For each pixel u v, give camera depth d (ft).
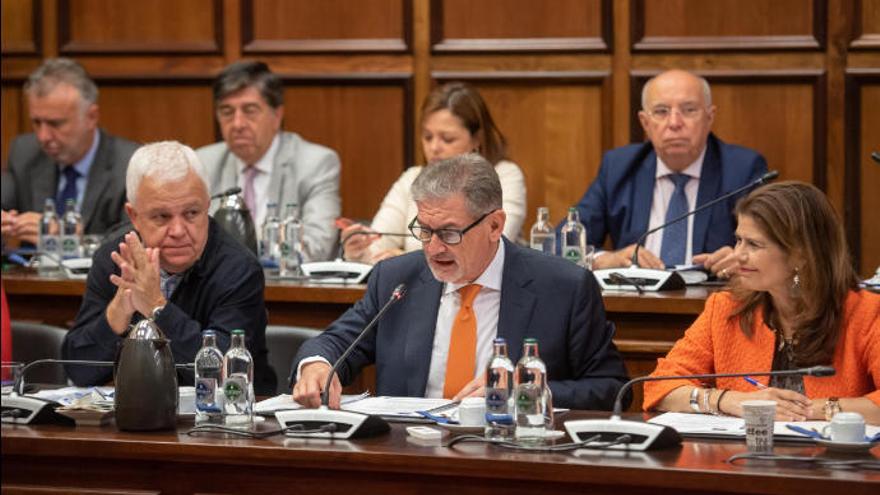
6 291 24.57
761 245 16.24
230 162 29.27
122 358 14.30
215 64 33.78
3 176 30.19
